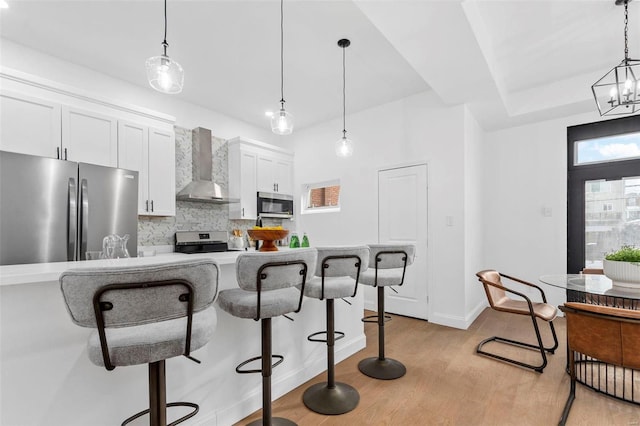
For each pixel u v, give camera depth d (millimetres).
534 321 2381
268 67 3211
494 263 4242
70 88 2861
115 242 1923
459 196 3457
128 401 1390
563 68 3146
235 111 4473
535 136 3975
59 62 3033
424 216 3729
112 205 2846
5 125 2525
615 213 3484
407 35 2180
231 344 1775
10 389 1134
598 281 2291
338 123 4637
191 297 988
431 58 2484
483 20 2395
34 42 2762
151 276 920
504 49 2797
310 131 5020
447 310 3500
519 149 4090
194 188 3938
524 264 4016
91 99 3010
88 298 883
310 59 3055
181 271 959
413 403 1939
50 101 2760
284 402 1962
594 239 3600
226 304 1496
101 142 3078
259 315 1414
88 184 2695
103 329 908
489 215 4293
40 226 2416
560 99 3402
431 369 2393
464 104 3438
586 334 1713
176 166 4023
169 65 1789
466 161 3490
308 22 2490
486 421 1756
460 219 3445
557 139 3816
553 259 3818
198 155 4117
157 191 3523
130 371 1400
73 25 2523
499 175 4234
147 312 941
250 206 4543
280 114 2617
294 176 5238
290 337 2137
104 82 3346
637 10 2273
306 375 2229
